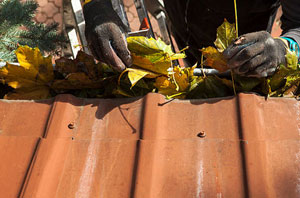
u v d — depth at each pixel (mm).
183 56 740
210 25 1312
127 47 725
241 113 688
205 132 679
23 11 1501
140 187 606
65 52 1604
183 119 702
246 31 1322
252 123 671
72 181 634
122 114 719
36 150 664
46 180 624
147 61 717
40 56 764
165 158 648
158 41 730
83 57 770
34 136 690
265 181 598
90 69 771
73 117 723
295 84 743
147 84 769
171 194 606
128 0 2674
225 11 1247
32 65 769
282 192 594
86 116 724
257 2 1215
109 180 632
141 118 706
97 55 722
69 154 668
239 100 706
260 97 722
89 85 790
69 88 802
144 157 640
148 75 734
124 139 681
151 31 1509
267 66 703
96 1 763
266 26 1315
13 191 617
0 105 750
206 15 1287
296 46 810
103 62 725
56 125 698
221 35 751
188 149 658
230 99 716
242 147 646
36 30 1499
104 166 649
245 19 1271
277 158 638
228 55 685
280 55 719
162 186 615
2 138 692
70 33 1590
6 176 637
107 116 720
